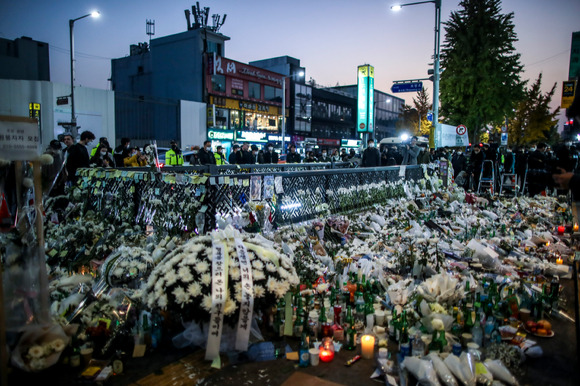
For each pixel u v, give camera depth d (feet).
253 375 10.29
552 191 44.88
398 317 12.90
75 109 80.43
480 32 77.51
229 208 19.33
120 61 137.08
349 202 29.07
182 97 120.57
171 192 20.20
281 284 12.16
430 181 43.39
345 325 12.47
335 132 196.85
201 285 11.23
